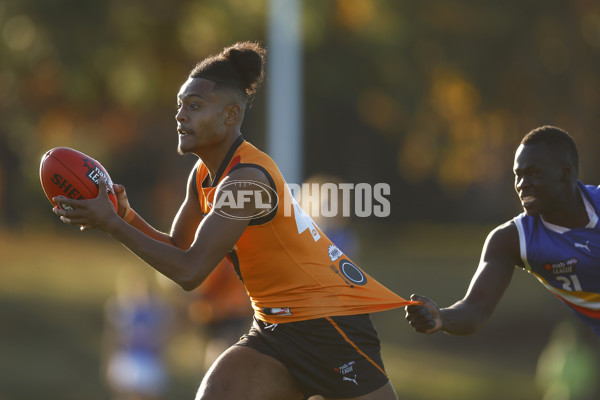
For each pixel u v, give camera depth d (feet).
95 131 330.13
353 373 55.98
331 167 432.25
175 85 243.81
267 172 53.78
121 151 406.21
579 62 221.87
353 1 248.11
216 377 56.18
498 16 230.68
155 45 236.43
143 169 451.12
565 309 232.73
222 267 121.80
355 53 278.05
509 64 237.25
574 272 56.24
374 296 56.75
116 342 137.59
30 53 229.86
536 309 247.29
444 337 235.40
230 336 122.83
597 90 221.87
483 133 280.10
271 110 181.47
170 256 51.19
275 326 56.44
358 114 373.20
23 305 233.55
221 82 54.29
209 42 237.45
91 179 52.95
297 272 55.47
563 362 152.25
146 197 459.32
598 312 57.77
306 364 55.93
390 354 216.13
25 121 287.89
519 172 54.80
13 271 287.69
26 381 172.76
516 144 276.62
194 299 123.75
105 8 227.61
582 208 55.52
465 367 204.33
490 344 230.07
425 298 54.13
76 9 225.97
